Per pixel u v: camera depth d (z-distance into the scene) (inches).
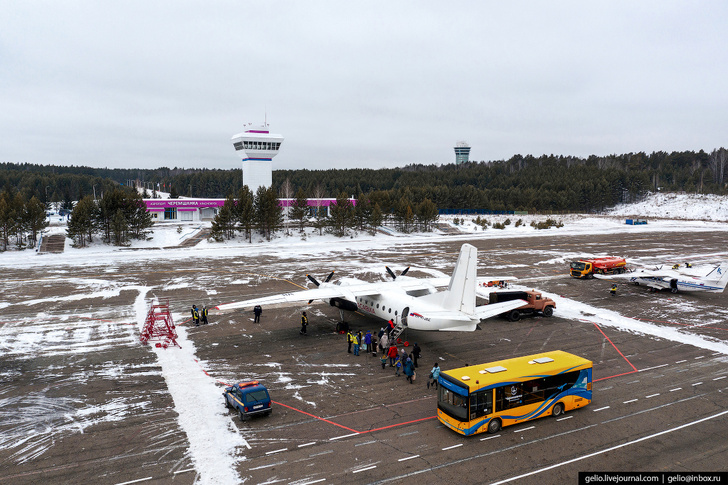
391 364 1123.3
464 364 1141.7
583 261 2326.5
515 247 3476.9
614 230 4869.6
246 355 1210.0
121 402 926.4
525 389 829.8
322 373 1085.8
